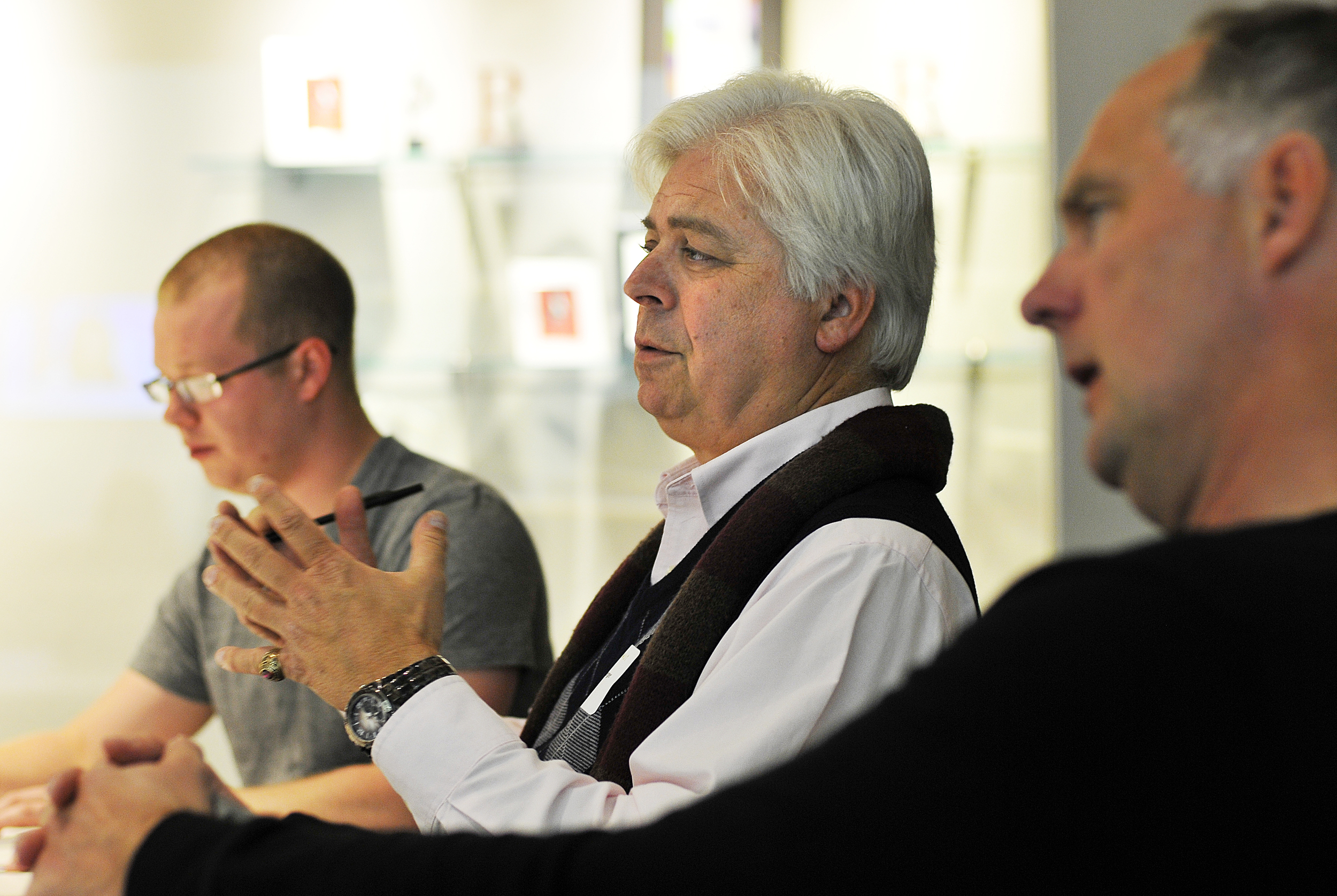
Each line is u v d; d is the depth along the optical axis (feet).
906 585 3.00
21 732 8.29
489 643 4.70
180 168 8.25
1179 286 1.53
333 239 8.18
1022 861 1.32
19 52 8.25
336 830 1.83
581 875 1.53
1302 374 1.47
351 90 7.85
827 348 3.57
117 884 1.95
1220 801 1.27
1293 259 1.46
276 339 5.10
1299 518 1.42
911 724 1.42
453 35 8.05
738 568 3.16
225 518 3.03
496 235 8.10
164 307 5.16
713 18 7.95
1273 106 1.47
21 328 8.34
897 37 7.93
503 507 5.11
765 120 3.63
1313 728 1.27
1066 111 6.86
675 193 3.64
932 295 3.86
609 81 8.02
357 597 2.93
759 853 1.42
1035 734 1.34
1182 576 1.35
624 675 3.43
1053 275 1.70
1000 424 7.96
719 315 3.53
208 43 8.20
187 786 2.08
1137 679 1.32
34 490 8.34
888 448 3.37
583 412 8.16
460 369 8.09
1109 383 1.62
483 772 2.75
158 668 5.49
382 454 5.24
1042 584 1.47
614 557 8.20
